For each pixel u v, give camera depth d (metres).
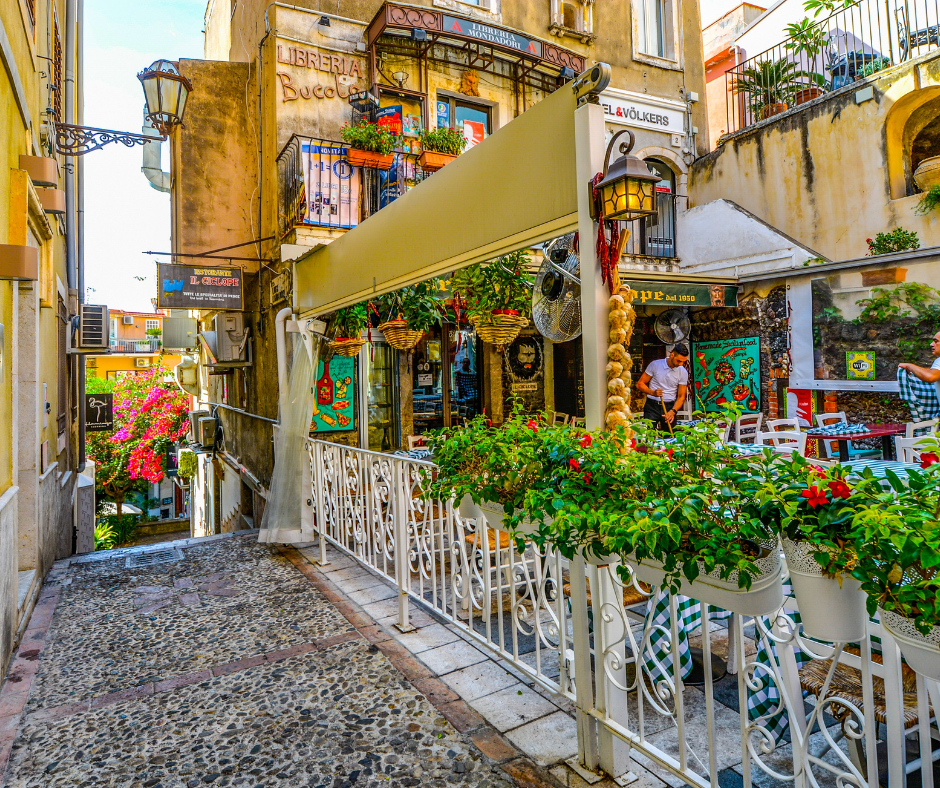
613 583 2.45
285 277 7.07
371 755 2.78
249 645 4.01
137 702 3.32
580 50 10.20
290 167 7.47
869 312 7.57
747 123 12.45
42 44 5.92
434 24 8.17
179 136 8.78
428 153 7.98
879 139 8.65
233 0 10.72
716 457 2.10
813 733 2.71
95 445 22.77
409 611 4.56
